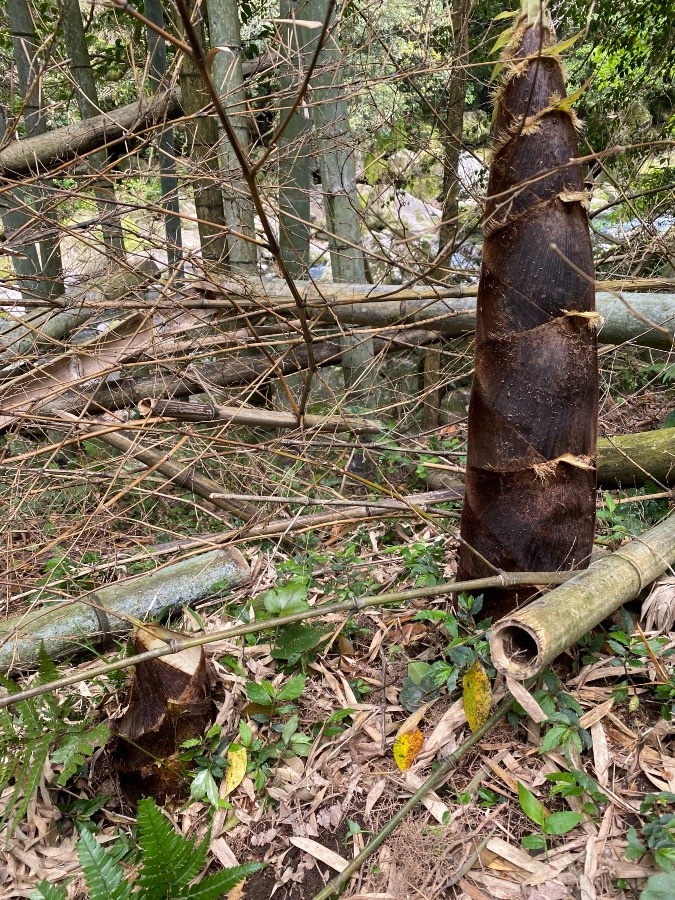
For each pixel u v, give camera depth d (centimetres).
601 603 156
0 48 448
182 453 351
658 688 161
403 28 355
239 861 157
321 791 168
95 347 321
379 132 395
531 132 158
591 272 165
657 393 381
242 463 355
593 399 169
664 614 182
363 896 141
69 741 167
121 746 176
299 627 202
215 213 397
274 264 471
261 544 302
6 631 249
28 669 243
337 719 183
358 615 224
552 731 153
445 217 400
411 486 370
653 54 464
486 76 434
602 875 133
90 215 390
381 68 357
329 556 274
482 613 191
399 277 455
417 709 181
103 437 308
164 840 127
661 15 459
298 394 434
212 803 166
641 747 155
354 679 200
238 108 353
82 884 161
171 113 417
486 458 176
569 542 176
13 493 290
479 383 176
